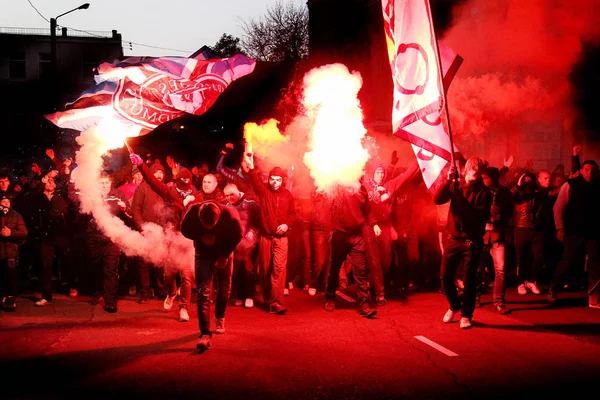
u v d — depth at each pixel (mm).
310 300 10375
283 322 8547
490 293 10805
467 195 7879
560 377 5902
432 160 8094
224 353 6859
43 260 10188
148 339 7566
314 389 5602
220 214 6836
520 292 10648
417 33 8141
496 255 9047
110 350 7023
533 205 10586
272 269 9211
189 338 7621
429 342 7285
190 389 5617
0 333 7922
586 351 6836
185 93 9430
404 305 9688
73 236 11008
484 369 6180
